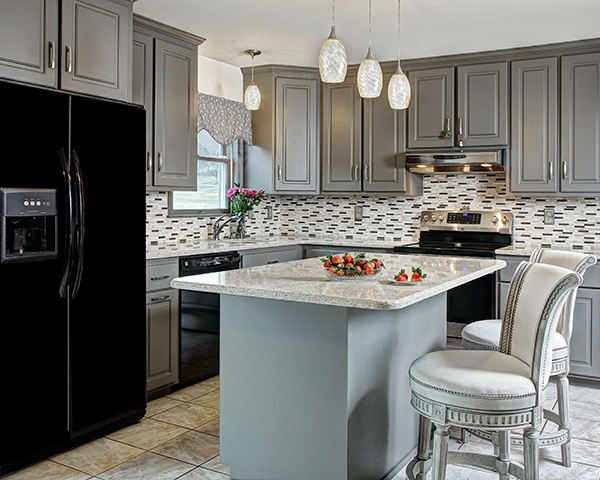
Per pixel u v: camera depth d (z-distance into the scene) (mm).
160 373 3695
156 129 3955
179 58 4121
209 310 4113
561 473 2695
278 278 2582
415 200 5203
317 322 2312
